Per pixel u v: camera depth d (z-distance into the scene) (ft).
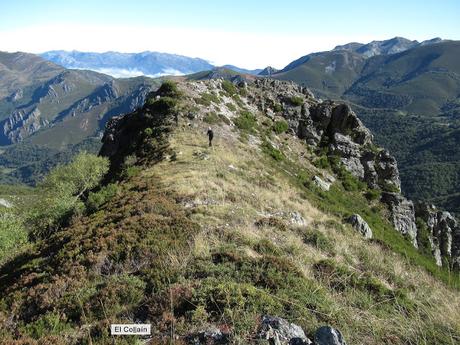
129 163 115.44
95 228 59.57
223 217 59.77
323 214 87.40
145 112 149.79
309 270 40.40
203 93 162.09
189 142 118.62
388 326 24.99
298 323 25.48
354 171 170.30
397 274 52.37
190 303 28.02
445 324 23.50
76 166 135.54
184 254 41.57
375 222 139.33
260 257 38.42
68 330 30.94
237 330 23.35
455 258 175.42
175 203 65.36
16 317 38.22
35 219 116.26
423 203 186.39
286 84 207.62
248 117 164.04
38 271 51.13
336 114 185.78
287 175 129.18
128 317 29.43
